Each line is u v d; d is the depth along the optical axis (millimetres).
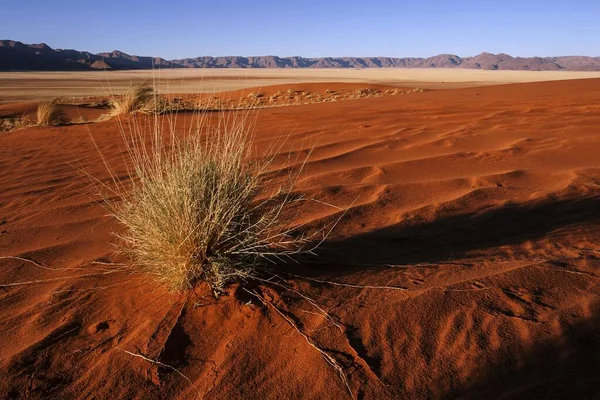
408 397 1906
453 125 8602
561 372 1959
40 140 10383
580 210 4152
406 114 10656
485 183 5031
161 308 2635
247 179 3236
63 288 3025
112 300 2811
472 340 2201
